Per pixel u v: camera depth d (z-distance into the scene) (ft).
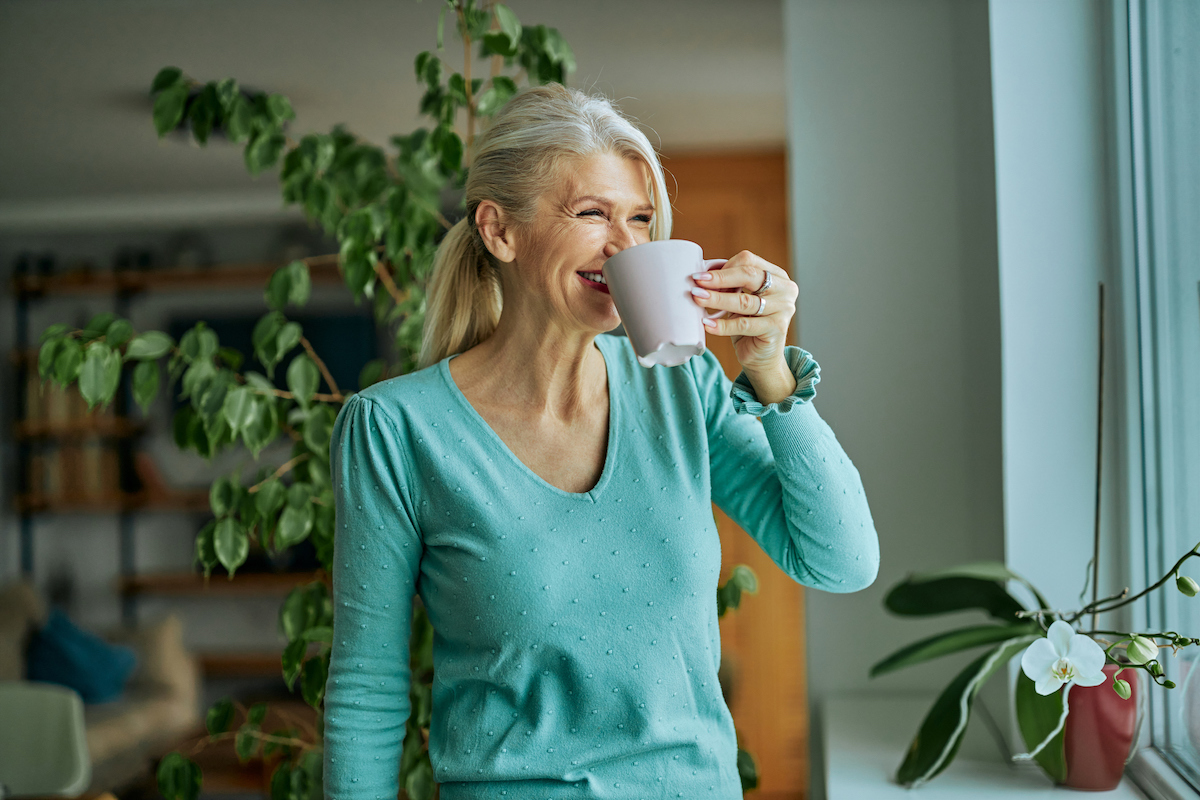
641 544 2.89
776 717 11.50
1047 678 3.15
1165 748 3.86
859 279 5.56
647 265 2.43
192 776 4.90
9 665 12.31
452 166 4.76
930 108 5.50
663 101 10.30
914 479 5.51
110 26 8.34
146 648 13.23
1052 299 4.15
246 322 15.72
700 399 3.14
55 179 13.99
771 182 11.74
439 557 2.93
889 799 3.87
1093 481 4.12
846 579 2.97
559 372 2.98
